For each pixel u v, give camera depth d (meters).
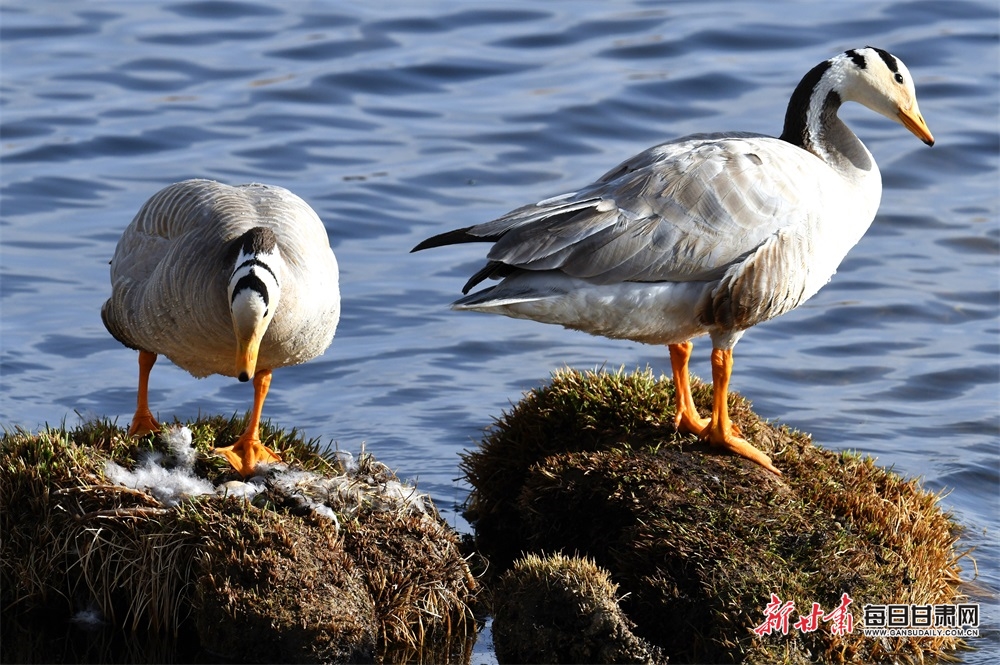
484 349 18.02
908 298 19.52
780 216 12.44
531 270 12.30
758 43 27.89
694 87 25.86
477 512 13.43
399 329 18.48
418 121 24.94
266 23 29.25
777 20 29.03
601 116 24.83
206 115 24.86
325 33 28.62
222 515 10.98
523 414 13.40
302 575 10.79
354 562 11.20
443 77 26.64
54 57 27.30
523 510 12.66
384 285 19.62
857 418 16.34
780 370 17.69
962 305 19.33
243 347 11.23
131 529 11.05
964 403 16.75
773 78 26.16
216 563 10.75
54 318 18.17
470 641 11.23
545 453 13.01
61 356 17.20
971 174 23.16
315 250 12.29
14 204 21.44
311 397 16.56
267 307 11.23
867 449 15.49
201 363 12.49
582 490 12.20
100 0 30.66
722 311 12.38
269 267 11.30
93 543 11.01
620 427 12.88
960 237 21.20
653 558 11.36
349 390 16.77
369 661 10.76
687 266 12.27
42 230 20.70
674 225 12.26
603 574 11.10
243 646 10.61
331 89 26.06
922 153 23.70
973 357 17.92
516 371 17.41
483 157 23.48
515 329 18.69
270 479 11.68
